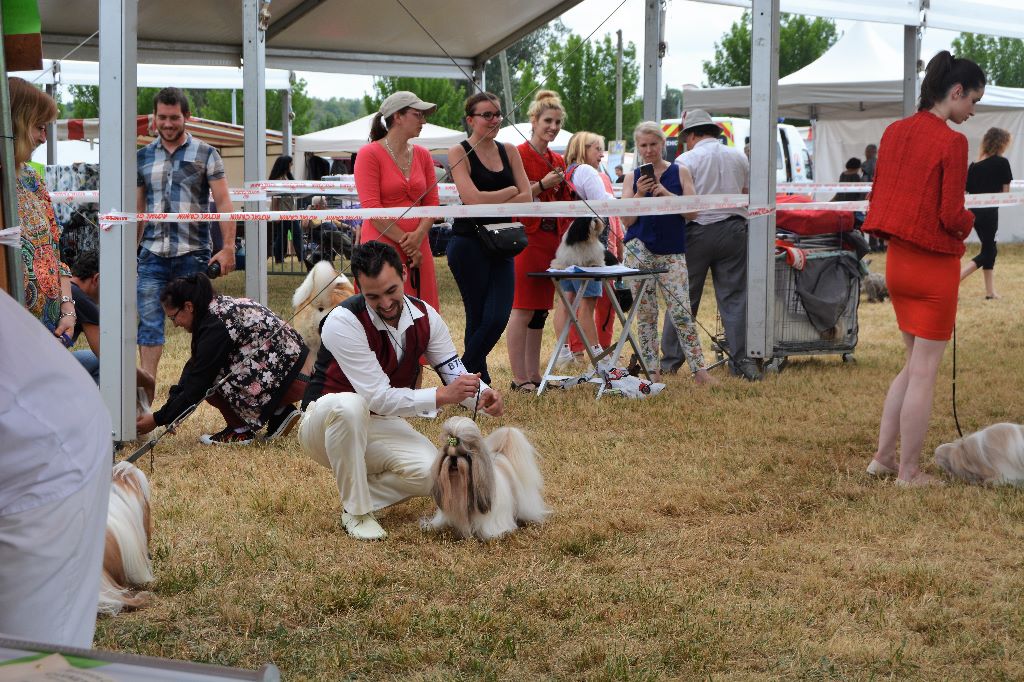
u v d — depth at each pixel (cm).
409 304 421
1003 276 1460
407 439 423
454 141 1931
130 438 535
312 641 309
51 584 185
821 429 575
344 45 1089
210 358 535
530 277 686
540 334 713
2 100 230
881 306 1159
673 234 700
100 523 196
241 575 359
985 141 1188
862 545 389
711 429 577
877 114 1927
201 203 656
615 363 698
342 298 698
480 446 387
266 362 546
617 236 883
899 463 493
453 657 296
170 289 535
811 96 1655
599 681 278
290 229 1479
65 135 1712
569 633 312
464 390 409
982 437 465
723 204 693
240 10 962
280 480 474
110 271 518
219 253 658
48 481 181
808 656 293
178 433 574
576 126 3294
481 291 639
